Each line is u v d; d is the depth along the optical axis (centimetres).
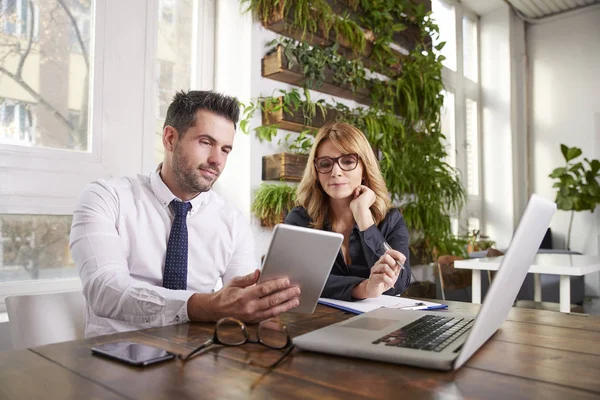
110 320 125
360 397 56
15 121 193
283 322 101
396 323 89
